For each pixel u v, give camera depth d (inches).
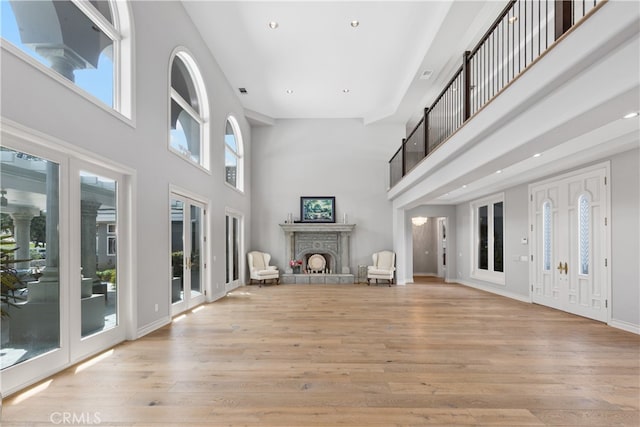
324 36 245.1
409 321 201.5
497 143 150.5
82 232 134.0
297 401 99.6
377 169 413.4
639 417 91.4
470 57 178.4
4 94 95.1
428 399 101.0
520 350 146.3
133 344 153.7
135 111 162.2
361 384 111.4
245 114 382.0
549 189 246.4
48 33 123.2
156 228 182.4
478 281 350.9
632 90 84.4
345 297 292.4
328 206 410.3
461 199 367.6
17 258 106.0
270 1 209.5
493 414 92.7
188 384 110.9
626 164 183.0
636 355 140.1
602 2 86.0
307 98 356.2
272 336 168.2
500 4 204.4
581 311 215.9
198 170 242.7
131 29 160.2
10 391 102.1
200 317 211.9
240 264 367.2
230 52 267.7
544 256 253.3
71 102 120.5
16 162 105.3
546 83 108.7
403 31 239.6
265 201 410.3
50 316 117.6
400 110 362.9
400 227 392.8
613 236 190.7
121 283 157.4
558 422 88.8
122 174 158.1
